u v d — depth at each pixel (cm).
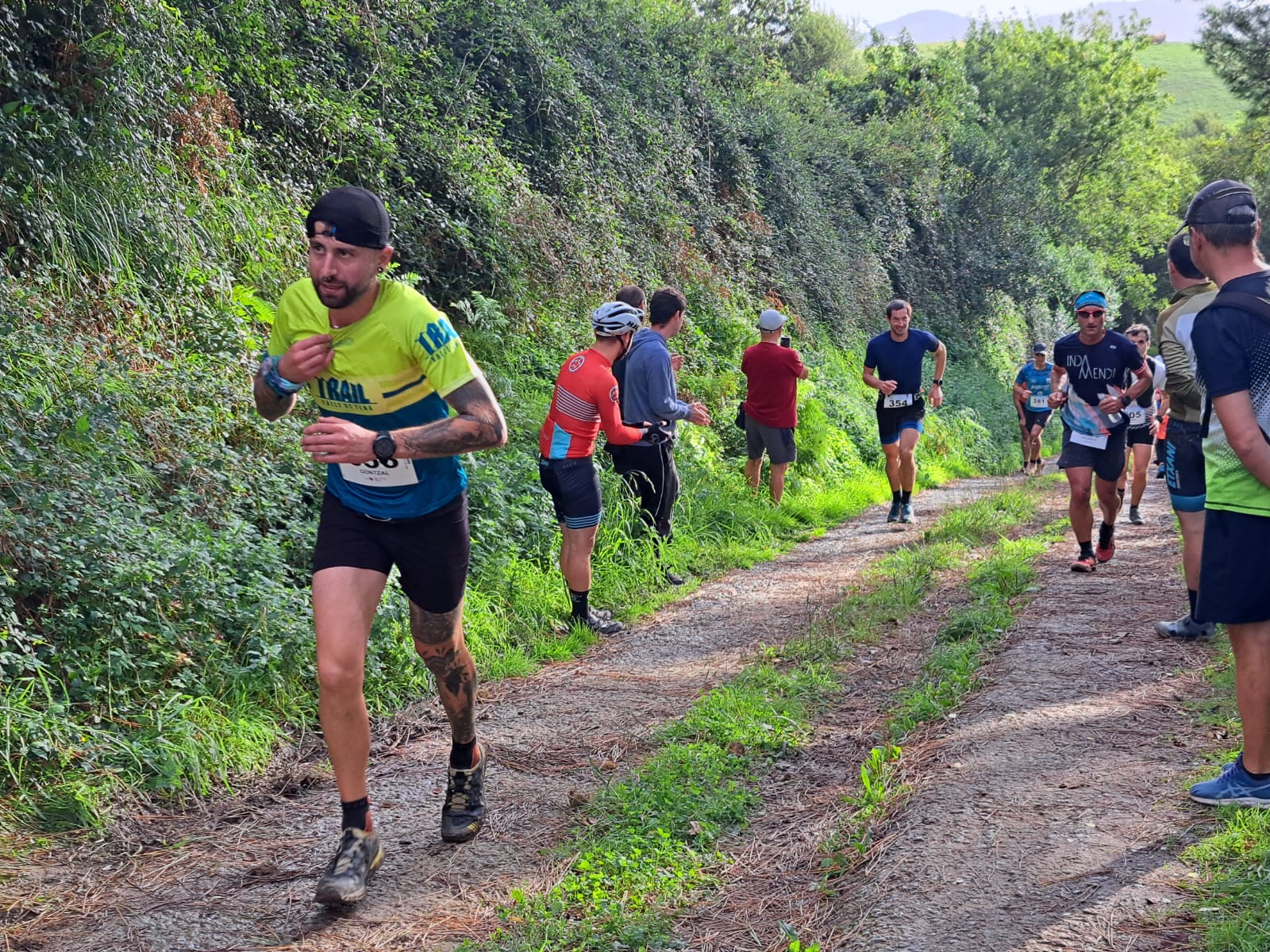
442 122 1099
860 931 292
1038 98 3975
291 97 921
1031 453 1766
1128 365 711
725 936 310
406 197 988
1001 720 436
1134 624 580
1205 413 329
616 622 686
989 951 271
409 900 340
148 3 741
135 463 541
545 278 1087
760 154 1923
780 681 533
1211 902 276
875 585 751
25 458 485
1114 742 399
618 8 1667
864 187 2338
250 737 453
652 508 822
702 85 1812
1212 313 314
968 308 2598
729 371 1248
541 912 322
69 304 616
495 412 323
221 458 582
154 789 409
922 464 1634
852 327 1936
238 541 532
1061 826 331
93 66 689
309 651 513
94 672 436
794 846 366
